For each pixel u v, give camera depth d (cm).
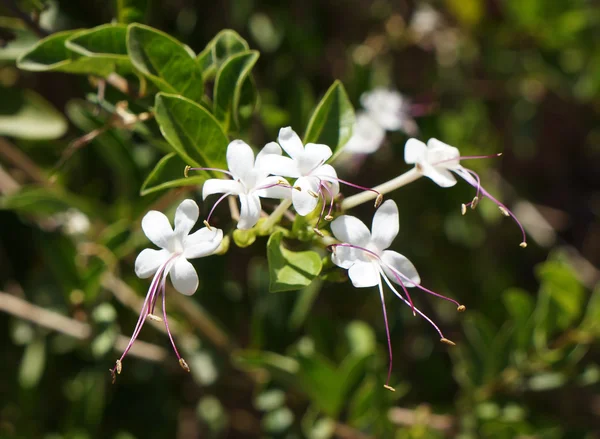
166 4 40
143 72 27
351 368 32
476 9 43
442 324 40
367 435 35
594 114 52
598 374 34
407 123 37
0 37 31
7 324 40
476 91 46
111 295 36
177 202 34
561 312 34
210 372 36
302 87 35
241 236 25
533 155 53
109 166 37
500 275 44
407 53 45
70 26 33
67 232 35
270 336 35
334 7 44
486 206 43
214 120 26
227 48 28
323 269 25
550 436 36
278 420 35
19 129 34
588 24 42
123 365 38
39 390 38
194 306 34
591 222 56
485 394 35
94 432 36
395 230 24
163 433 38
